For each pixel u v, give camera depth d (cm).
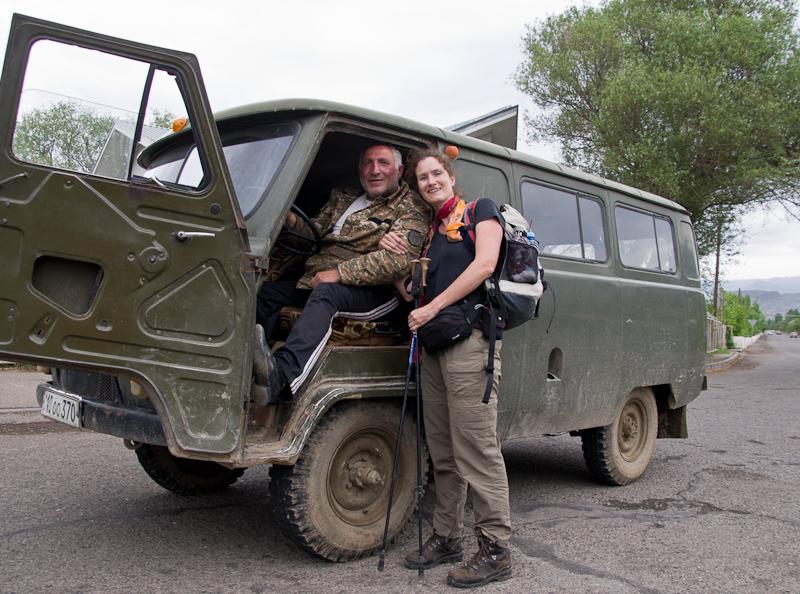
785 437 730
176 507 399
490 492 298
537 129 2119
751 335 7575
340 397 300
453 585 289
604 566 327
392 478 299
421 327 299
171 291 255
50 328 237
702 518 418
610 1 2025
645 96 1709
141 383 251
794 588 306
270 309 354
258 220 295
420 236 332
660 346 530
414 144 355
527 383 404
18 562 300
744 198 1830
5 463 483
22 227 233
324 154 396
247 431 289
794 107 1741
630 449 523
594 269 473
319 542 300
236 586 282
